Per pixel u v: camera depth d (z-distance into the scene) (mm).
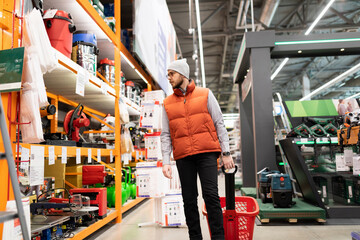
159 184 3268
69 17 2430
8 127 1578
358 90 11258
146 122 3482
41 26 1705
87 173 3586
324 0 8664
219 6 9547
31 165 1795
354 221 3359
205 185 2027
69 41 2418
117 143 3578
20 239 1491
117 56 3750
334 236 2775
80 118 2680
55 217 2258
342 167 3500
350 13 9117
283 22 10898
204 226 3254
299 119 4324
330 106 4398
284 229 3086
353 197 3775
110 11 3979
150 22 4988
